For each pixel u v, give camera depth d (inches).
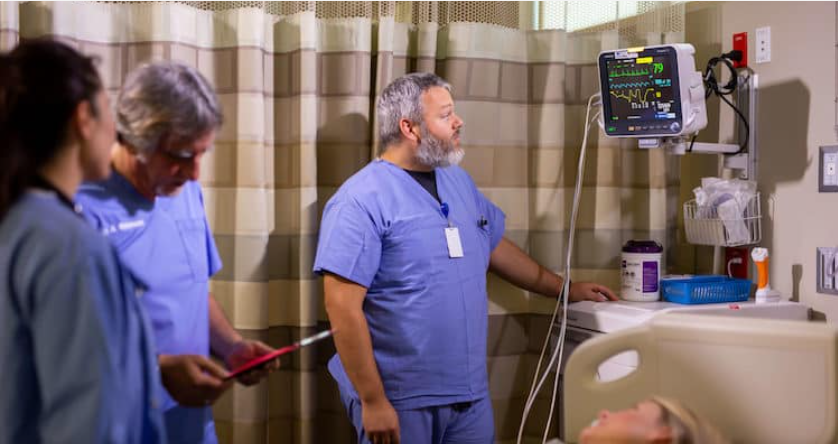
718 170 100.7
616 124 87.3
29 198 41.7
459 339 80.0
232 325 86.7
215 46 86.3
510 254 92.7
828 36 85.6
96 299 41.8
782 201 92.0
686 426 52.8
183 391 54.8
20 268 40.9
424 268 78.7
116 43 83.3
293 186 88.7
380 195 79.0
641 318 81.4
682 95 82.8
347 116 88.7
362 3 89.2
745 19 96.0
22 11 79.9
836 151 84.7
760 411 53.5
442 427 79.8
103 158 45.4
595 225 98.5
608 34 97.9
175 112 51.5
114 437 42.3
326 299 78.0
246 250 85.7
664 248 99.9
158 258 58.6
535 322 98.6
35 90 41.3
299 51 86.6
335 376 84.1
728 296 90.2
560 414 96.8
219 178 86.7
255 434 87.1
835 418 51.2
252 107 85.2
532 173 97.4
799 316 87.4
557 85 95.7
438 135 80.0
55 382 40.8
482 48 93.2
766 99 93.6
